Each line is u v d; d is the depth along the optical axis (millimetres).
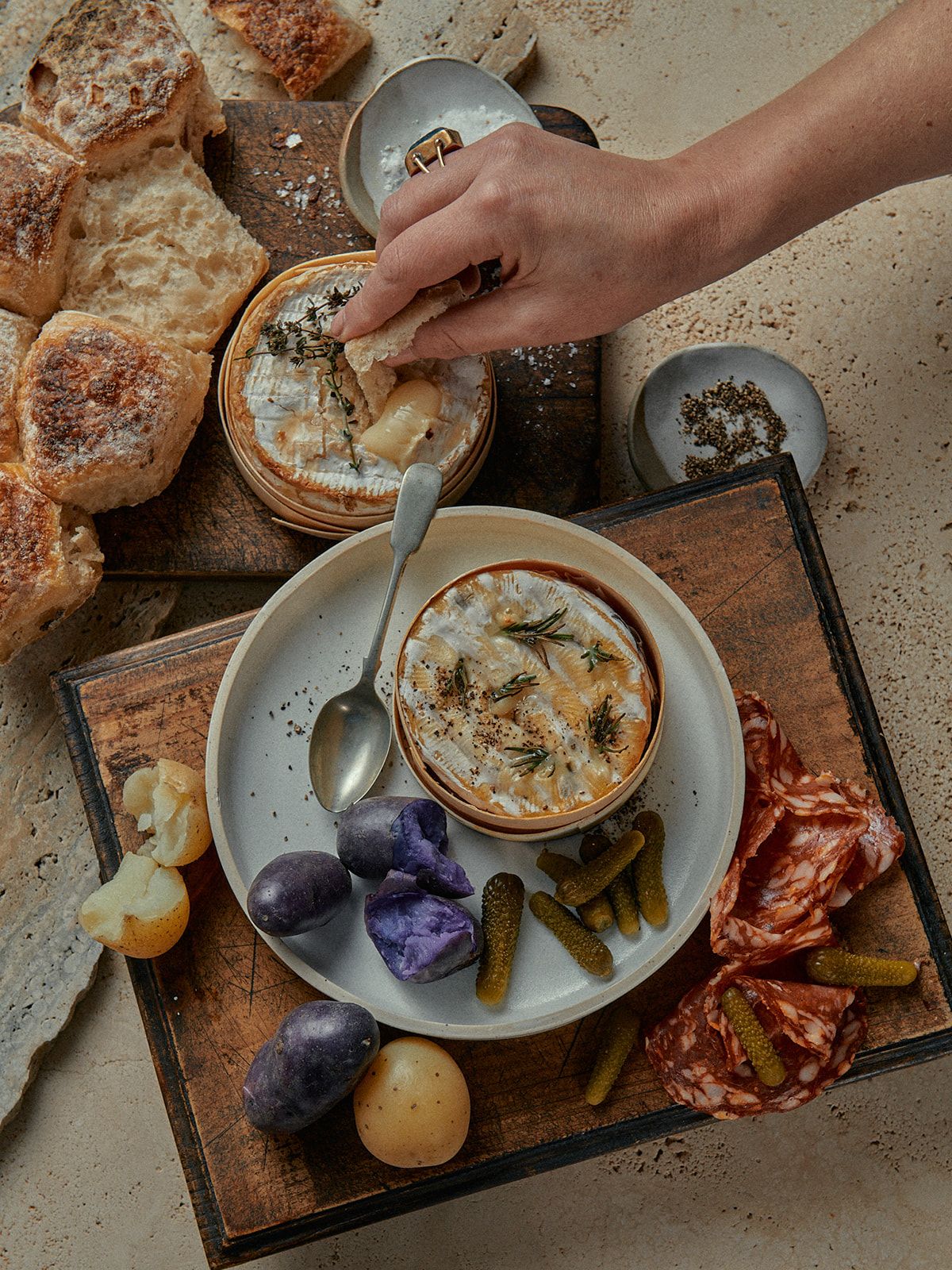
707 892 688
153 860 706
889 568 859
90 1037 830
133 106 767
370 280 691
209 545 786
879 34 686
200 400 773
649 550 750
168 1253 821
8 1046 810
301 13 833
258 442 753
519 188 671
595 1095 699
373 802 690
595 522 752
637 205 684
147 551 786
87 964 813
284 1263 815
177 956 715
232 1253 706
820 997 697
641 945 697
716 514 752
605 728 668
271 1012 711
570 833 702
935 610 856
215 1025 711
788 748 727
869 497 863
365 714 719
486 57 869
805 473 837
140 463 746
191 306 783
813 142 687
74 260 778
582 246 683
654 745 668
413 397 744
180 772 709
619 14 892
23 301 766
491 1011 692
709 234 696
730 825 689
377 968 697
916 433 865
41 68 777
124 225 779
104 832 728
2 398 755
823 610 748
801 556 750
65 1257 820
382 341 710
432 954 663
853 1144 826
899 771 844
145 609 821
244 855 711
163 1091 710
